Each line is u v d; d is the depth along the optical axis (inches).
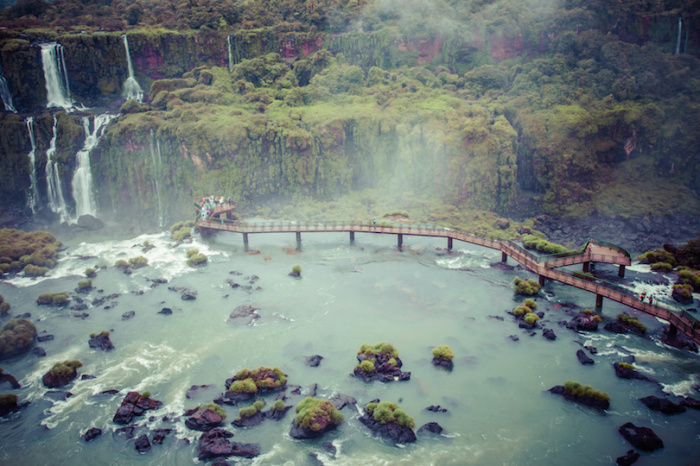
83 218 4977.9
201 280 3314.5
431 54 6973.4
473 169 5285.4
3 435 1919.3
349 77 6382.9
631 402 2020.2
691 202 5260.8
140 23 7263.8
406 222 4311.0
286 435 1878.7
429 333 2593.5
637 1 6624.0
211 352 2455.7
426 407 2022.6
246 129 5251.0
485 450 1798.7
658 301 2738.7
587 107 5693.9
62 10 7539.4
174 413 2007.9
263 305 2925.7
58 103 6166.3
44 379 2219.5
